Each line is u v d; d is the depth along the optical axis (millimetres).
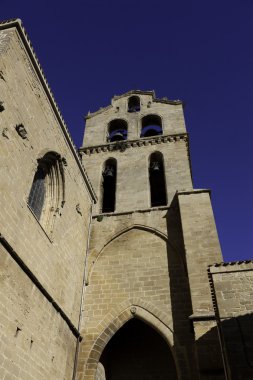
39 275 15000
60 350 16031
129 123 33844
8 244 12359
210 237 20328
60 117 18750
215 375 14773
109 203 28359
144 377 21375
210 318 16375
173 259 21219
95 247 22734
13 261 12789
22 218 14008
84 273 21047
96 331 19031
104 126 34188
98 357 18094
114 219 24328
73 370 17297
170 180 26609
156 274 20719
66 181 19281
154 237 22750
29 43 16000
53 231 16969
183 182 26266
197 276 18578
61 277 17422
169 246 22016
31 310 13727
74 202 20375
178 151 29078
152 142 30375
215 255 19375
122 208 25297
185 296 19359
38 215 16781
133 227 23594
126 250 22422
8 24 15250
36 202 16781
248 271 13703
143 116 34406
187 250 19922
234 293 13148
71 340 17562
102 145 31234
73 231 19875
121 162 29391
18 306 12812
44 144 16875
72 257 19281
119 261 21906
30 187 14969
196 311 17156
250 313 12484
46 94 17516
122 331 23516
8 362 11750
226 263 14109
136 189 26641
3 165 13016
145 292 20047
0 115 13227
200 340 15773
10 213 13156
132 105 37719
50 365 14836
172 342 17750
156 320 18766
